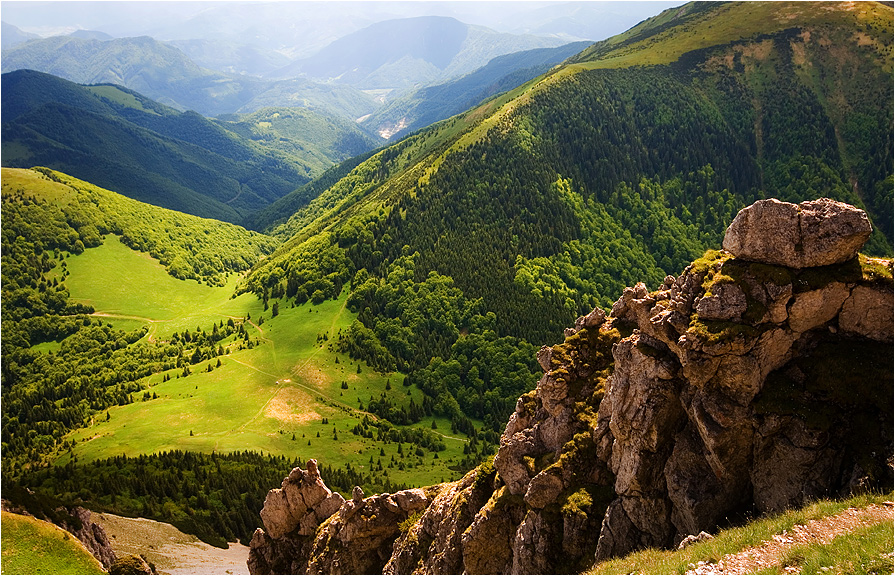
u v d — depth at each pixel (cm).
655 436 4606
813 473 4016
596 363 5934
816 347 4359
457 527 6194
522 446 5856
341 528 7875
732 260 4597
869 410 4038
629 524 4719
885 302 4181
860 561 2914
